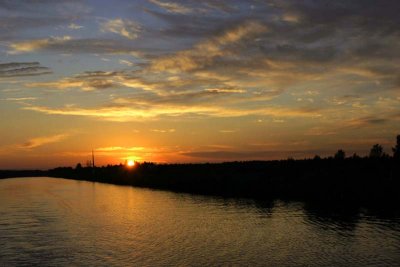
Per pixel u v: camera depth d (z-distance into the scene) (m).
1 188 123.12
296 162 112.19
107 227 47.78
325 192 74.44
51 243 39.06
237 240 39.34
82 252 35.34
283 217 52.72
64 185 140.25
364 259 32.09
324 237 40.19
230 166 126.94
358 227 45.00
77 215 58.41
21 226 49.00
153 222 50.91
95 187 125.25
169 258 32.97
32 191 108.81
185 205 68.19
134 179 146.88
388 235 40.69
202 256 33.41
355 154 108.50
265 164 118.25
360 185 73.50
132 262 31.94
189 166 150.50
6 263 32.22
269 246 36.69
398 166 80.75
